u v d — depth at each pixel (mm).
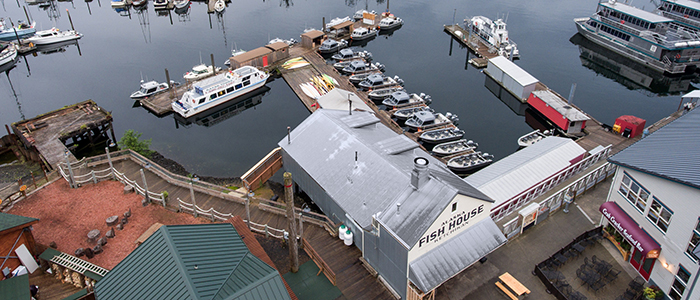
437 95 72750
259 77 74812
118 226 39875
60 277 34688
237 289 24375
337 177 40500
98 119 60469
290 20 107875
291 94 74188
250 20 108438
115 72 82250
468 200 33469
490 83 76312
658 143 36562
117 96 73625
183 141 61500
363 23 103812
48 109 70188
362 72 78562
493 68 75812
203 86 68438
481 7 115188
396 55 88312
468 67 82875
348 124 46594
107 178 46781
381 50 90750
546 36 96688
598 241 38906
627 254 36812
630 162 35031
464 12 111688
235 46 92562
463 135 61094
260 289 23938
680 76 80938
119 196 44219
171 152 58906
